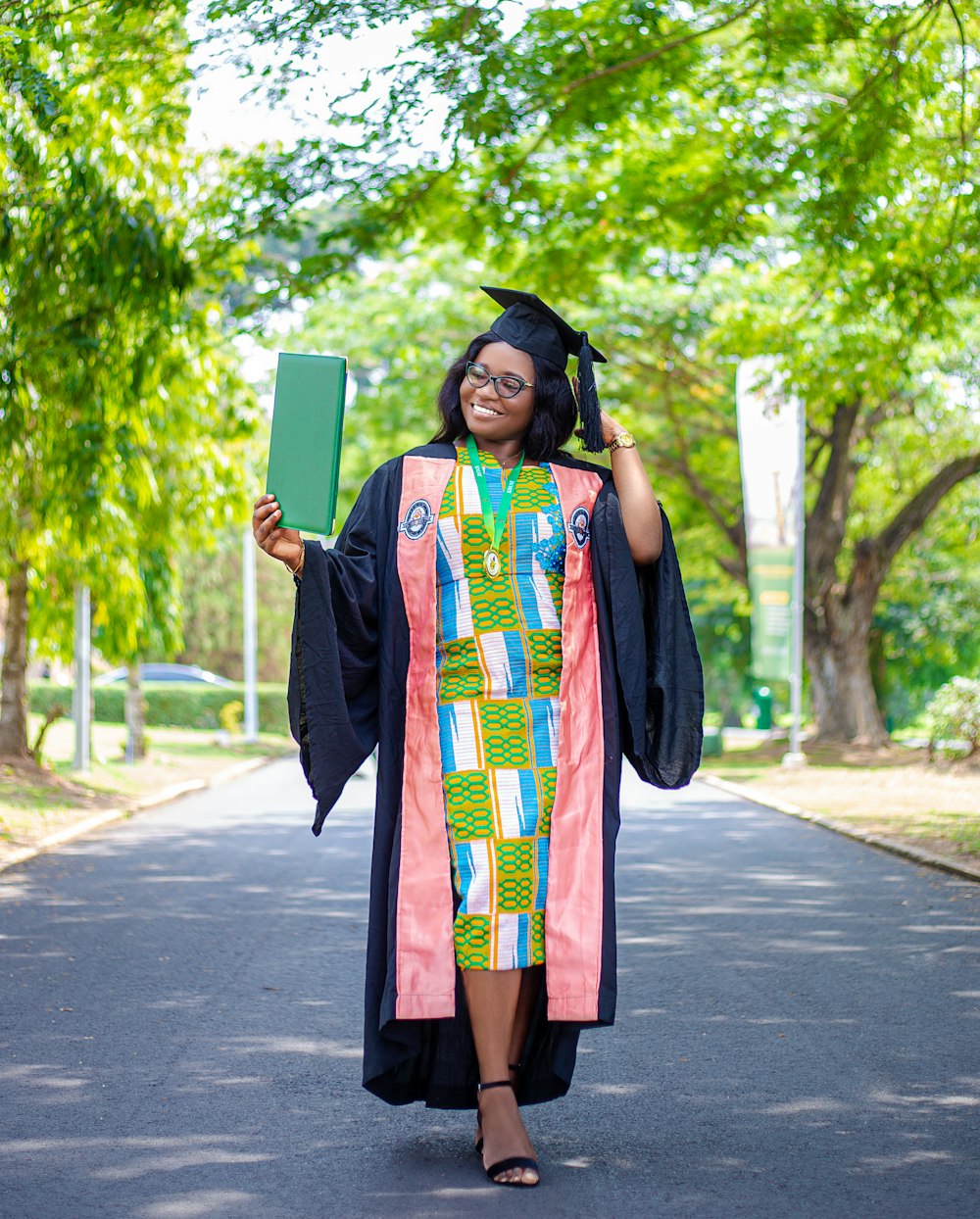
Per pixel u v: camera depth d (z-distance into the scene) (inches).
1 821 533.6
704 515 1261.1
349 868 438.3
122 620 737.0
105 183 464.8
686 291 981.2
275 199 469.4
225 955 293.4
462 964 153.0
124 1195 149.3
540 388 160.2
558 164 592.7
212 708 1626.5
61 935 318.3
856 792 722.2
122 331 494.3
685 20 430.9
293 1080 196.7
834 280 620.7
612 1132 172.7
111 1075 199.3
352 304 1117.7
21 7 373.4
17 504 596.7
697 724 158.9
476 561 156.5
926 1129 173.8
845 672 1096.2
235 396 677.3
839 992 257.1
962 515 1230.3
